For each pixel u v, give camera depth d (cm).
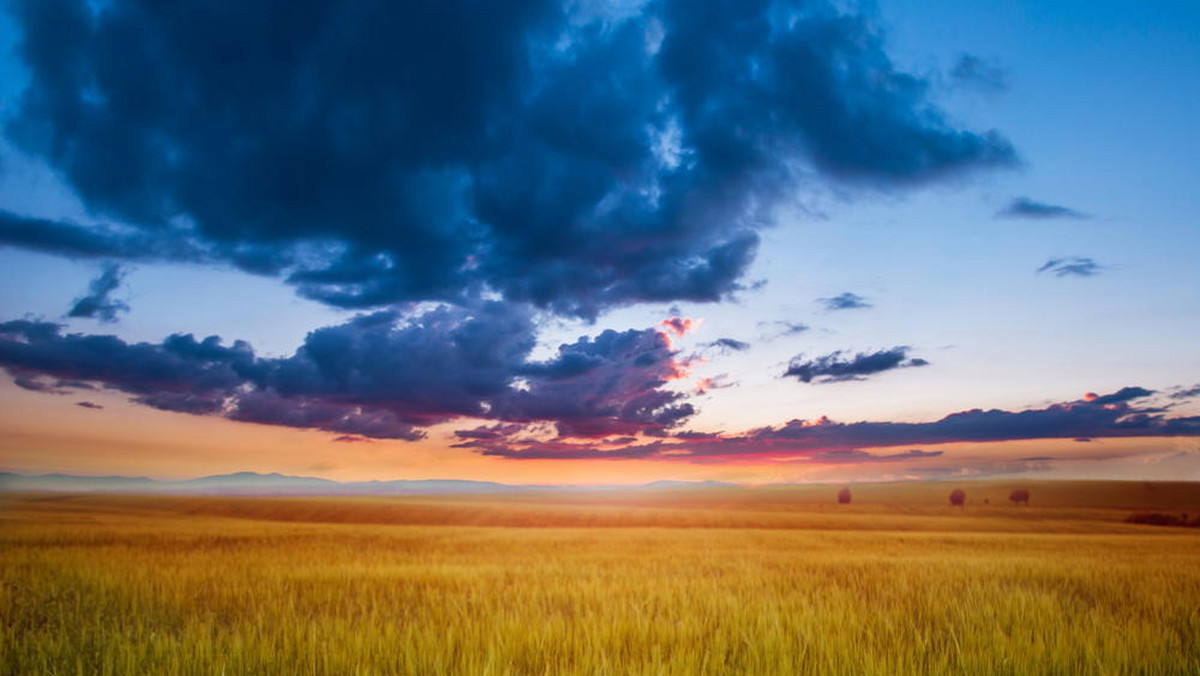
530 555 2212
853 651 683
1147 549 2833
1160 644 720
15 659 675
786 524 6862
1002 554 2433
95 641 728
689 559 2056
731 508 11794
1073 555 2367
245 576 1407
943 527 6544
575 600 1070
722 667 632
